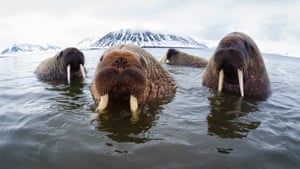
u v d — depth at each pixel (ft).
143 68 14.74
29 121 12.62
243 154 9.43
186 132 11.32
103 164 8.78
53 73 28.48
